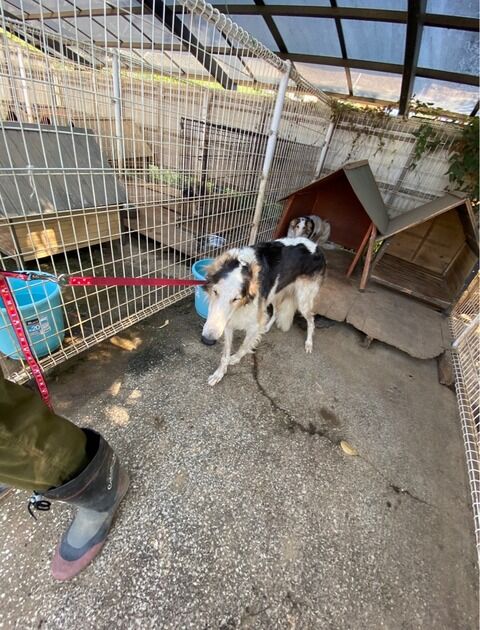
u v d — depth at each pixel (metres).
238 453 1.85
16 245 2.13
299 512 1.63
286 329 3.00
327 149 5.10
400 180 4.90
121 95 2.47
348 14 3.84
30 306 1.79
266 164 3.19
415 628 1.32
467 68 4.08
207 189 2.76
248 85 2.89
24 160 2.12
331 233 4.67
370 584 1.42
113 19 3.89
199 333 2.78
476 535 1.56
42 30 1.47
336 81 5.77
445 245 4.07
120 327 2.41
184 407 2.07
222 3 4.51
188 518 1.52
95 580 1.27
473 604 1.43
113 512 1.41
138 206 2.21
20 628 1.13
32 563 1.29
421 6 3.21
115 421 1.89
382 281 3.58
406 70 4.35
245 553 1.44
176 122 2.52
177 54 3.07
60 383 2.06
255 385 2.37
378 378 2.70
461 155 4.33
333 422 2.19
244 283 1.93
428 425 2.33
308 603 1.32
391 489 1.84
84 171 1.80
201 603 1.27
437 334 3.06
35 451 0.96
